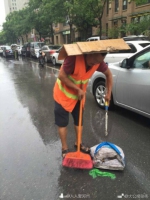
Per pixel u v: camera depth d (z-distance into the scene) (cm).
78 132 267
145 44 696
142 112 354
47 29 2816
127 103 384
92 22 1919
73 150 294
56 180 235
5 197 213
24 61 1917
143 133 346
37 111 475
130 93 370
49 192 218
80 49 200
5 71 1241
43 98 587
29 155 287
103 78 448
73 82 236
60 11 1830
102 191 218
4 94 652
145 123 386
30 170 254
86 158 252
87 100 543
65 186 226
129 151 291
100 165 248
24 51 2398
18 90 703
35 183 231
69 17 1906
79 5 1555
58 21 1950
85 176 240
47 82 830
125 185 225
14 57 2556
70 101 247
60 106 250
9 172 251
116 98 412
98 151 255
